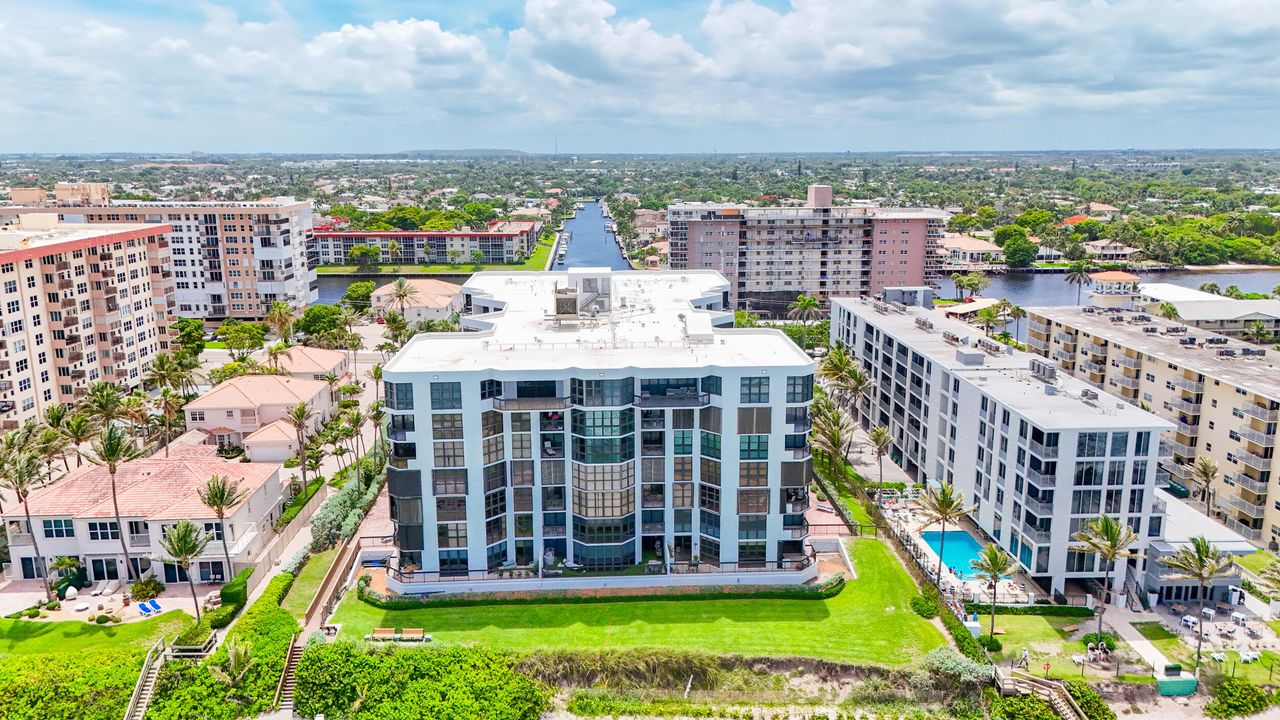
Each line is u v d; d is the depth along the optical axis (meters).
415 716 70.69
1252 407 102.31
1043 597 88.50
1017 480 91.75
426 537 88.06
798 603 87.00
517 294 130.88
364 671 74.56
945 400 110.94
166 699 73.44
